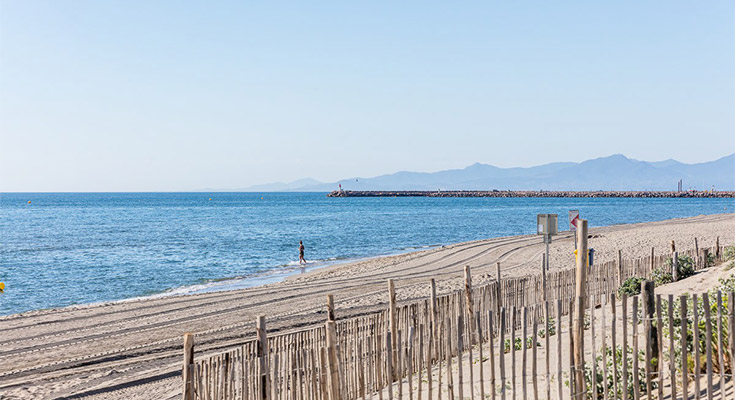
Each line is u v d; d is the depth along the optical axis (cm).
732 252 2214
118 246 5212
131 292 2952
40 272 3622
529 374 975
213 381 828
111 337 1764
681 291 1487
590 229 5928
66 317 2103
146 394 1195
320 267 3850
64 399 1184
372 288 2536
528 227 7606
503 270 3016
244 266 3922
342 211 12875
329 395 796
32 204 18675
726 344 806
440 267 3278
